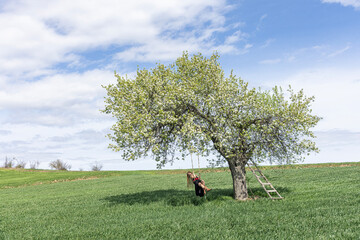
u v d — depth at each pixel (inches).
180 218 525.0
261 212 543.8
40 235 478.3
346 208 526.0
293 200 647.8
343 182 896.3
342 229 400.2
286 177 1166.3
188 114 649.0
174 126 689.6
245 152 692.1
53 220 603.5
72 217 617.9
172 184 1208.8
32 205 853.2
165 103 655.8
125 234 443.2
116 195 942.4
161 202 717.9
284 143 679.7
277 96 675.4
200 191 684.1
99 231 472.1
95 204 769.6
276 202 633.6
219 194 781.3
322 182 935.0
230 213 544.1
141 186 1207.6
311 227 421.4
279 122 639.8
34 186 1539.1
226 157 690.2
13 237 482.6
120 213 622.5
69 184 1509.6
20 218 657.0
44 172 2327.8
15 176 2154.3
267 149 685.3
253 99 657.0
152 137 645.9
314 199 636.1
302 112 654.5
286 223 454.0
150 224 493.7
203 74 697.0
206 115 685.9
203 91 677.3
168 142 700.0
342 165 1533.0
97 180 1628.9
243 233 414.0
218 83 689.0
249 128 672.4
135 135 621.6
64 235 466.6
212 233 417.1
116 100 697.0
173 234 424.5
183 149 693.3
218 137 639.8
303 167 1547.7
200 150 682.2
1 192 1348.4
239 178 698.8
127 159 663.8
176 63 743.7
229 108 661.3
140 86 698.8
